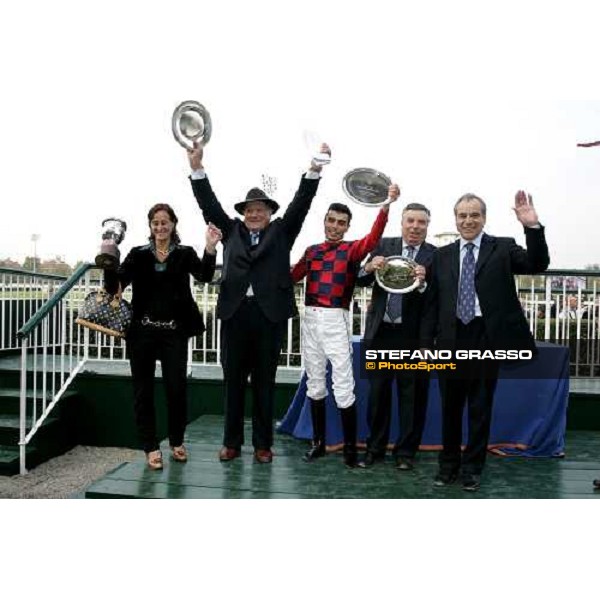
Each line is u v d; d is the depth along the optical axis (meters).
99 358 6.28
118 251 3.62
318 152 3.64
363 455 4.11
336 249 3.79
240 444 3.98
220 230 3.77
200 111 3.71
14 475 4.80
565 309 6.12
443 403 3.52
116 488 3.39
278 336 3.78
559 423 4.27
